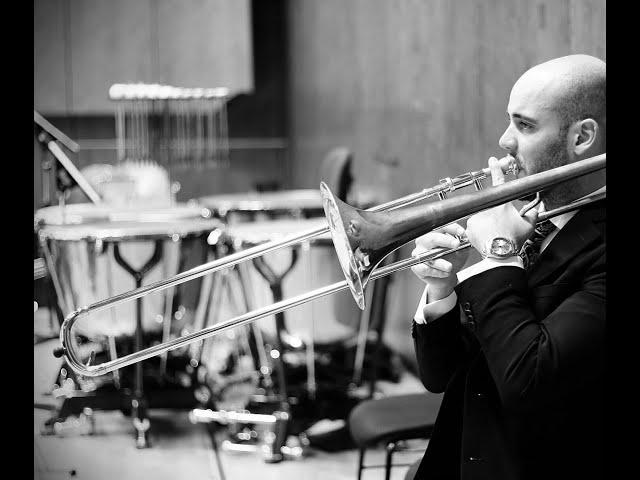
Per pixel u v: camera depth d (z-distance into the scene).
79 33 7.82
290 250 4.12
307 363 4.81
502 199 1.71
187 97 7.95
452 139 4.13
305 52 7.54
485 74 3.69
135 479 3.70
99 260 4.38
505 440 1.82
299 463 3.89
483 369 1.87
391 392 4.74
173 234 4.10
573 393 1.72
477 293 1.76
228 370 5.22
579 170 1.68
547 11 3.06
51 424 4.35
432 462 1.98
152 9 7.89
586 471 1.75
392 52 5.17
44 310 5.31
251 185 8.20
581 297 1.71
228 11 7.96
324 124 6.95
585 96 1.81
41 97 7.79
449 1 4.14
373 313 4.77
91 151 7.88
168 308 4.55
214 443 4.15
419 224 1.75
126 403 4.51
